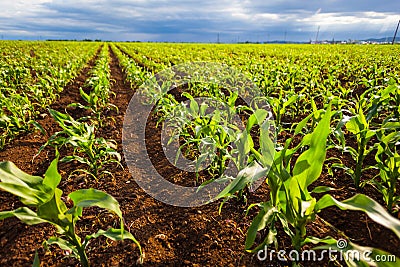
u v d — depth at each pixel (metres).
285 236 2.50
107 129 5.68
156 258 2.38
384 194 2.70
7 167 1.70
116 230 2.01
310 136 2.00
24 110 5.63
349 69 10.42
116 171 3.91
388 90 3.49
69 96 8.63
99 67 10.81
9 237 2.63
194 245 2.53
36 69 12.27
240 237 2.57
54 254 2.41
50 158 4.31
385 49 30.00
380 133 2.89
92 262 2.34
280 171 1.98
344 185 3.29
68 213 1.80
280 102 4.99
